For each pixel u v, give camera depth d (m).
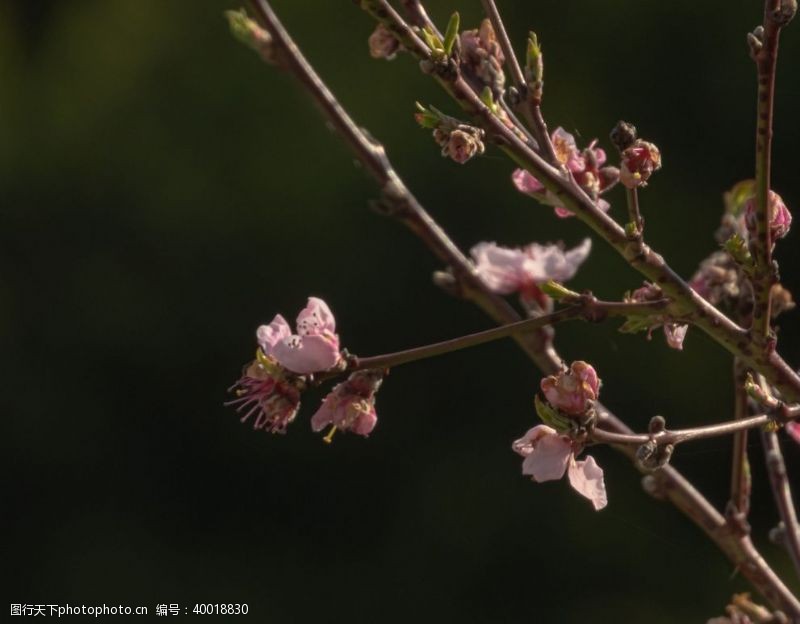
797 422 3.37
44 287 15.20
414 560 14.52
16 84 15.50
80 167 15.16
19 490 15.28
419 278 14.16
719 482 12.46
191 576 14.99
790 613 3.72
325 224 14.40
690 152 13.19
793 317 12.43
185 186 14.85
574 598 13.81
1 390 15.20
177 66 15.05
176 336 14.96
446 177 13.29
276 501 15.15
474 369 14.39
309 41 13.96
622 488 13.60
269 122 14.69
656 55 13.36
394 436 14.69
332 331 3.23
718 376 12.98
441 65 2.89
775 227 3.04
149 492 15.31
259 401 3.21
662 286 3.05
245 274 14.69
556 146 3.28
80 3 15.82
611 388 13.11
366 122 13.54
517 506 14.26
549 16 13.66
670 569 13.35
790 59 12.68
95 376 15.29
